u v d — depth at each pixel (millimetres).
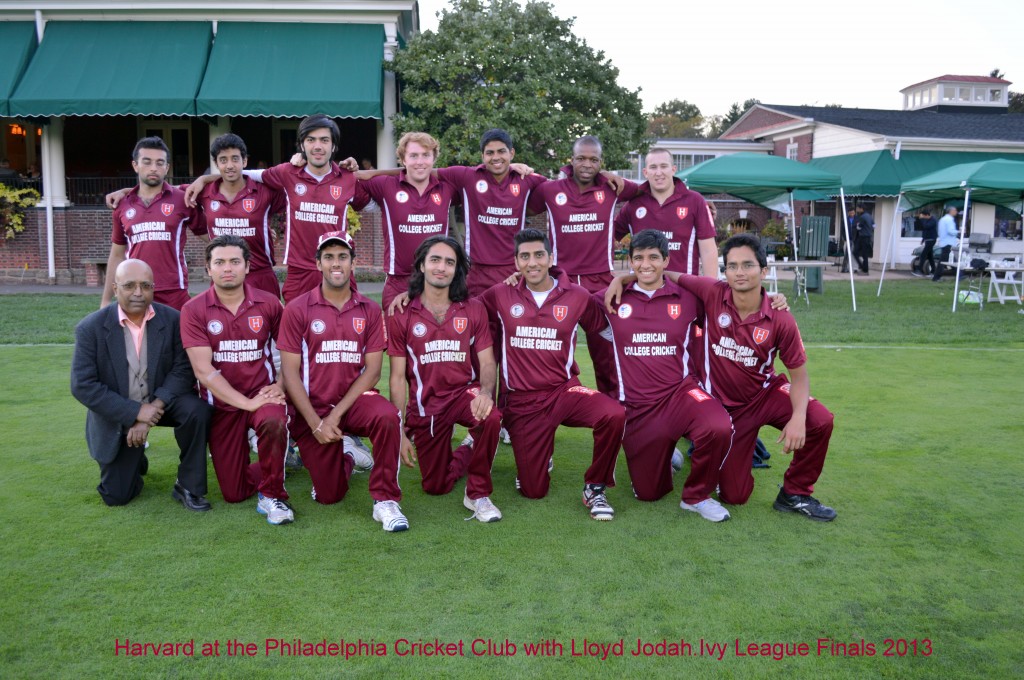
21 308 11094
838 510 3898
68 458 4621
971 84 29047
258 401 3746
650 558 3332
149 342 3855
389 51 15078
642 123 17109
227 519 3768
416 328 3986
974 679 2479
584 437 5414
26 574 3133
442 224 5086
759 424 3969
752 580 3125
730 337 3891
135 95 13906
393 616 2830
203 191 5008
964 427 5359
